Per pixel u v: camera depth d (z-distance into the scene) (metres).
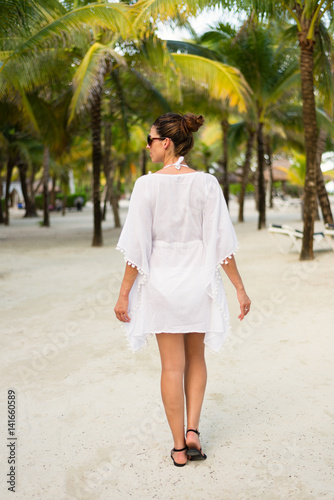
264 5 7.46
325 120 14.77
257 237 13.42
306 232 8.49
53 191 41.72
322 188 11.84
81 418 2.76
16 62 8.85
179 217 2.19
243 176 20.98
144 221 2.15
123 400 2.99
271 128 20.14
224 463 2.23
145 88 13.25
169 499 1.97
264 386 3.13
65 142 14.12
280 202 30.86
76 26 8.22
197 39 14.77
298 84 14.43
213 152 28.41
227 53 14.45
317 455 2.26
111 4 7.79
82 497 2.00
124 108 14.40
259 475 2.12
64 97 13.30
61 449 2.41
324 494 1.96
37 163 27.08
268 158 27.77
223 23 13.97
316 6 8.02
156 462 2.27
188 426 2.29
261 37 13.62
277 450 2.32
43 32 8.27
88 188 61.16
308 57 8.26
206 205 2.20
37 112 13.09
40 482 2.12
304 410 2.75
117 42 10.95
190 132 2.31
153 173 2.21
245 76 14.59
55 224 24.11
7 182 23.94
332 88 9.80
